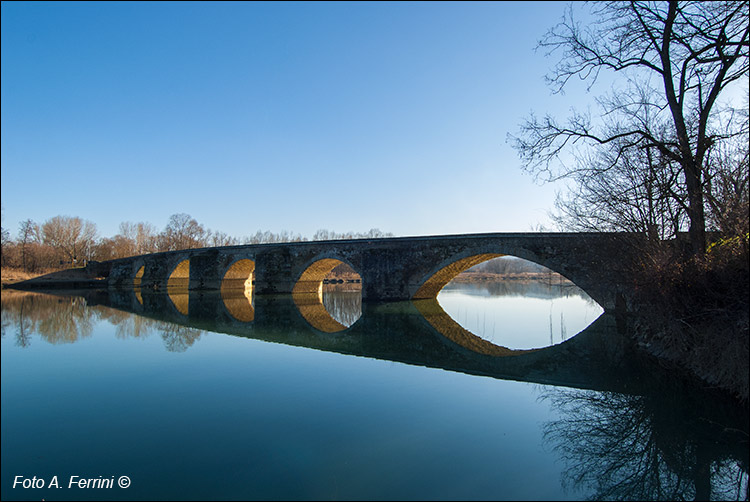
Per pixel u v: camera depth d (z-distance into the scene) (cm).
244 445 764
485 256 3061
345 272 8975
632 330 1764
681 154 1245
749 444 819
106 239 8400
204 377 1212
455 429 849
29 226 7506
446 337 2028
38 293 4722
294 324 2344
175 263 5441
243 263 4888
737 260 950
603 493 656
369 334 2036
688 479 713
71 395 1040
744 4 1070
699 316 1074
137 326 2225
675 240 1306
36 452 739
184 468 684
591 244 1944
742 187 975
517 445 785
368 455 732
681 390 1116
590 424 902
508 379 1228
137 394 1052
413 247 3238
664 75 1299
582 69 1477
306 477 656
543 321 2608
